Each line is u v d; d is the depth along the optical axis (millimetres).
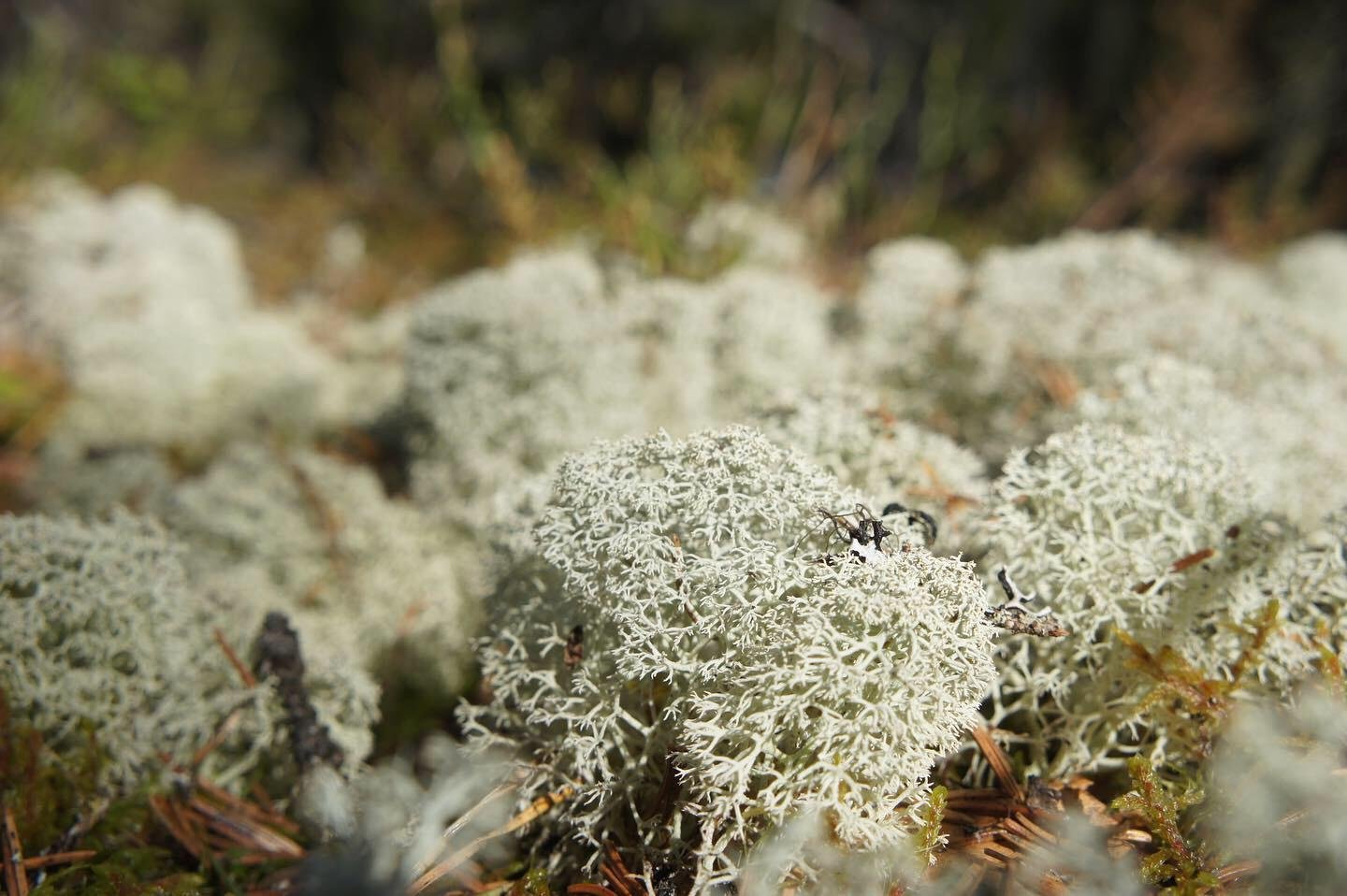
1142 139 1013
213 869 366
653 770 343
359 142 1201
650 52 1179
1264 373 438
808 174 907
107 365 621
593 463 346
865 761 317
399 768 381
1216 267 628
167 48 1438
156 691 383
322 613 436
